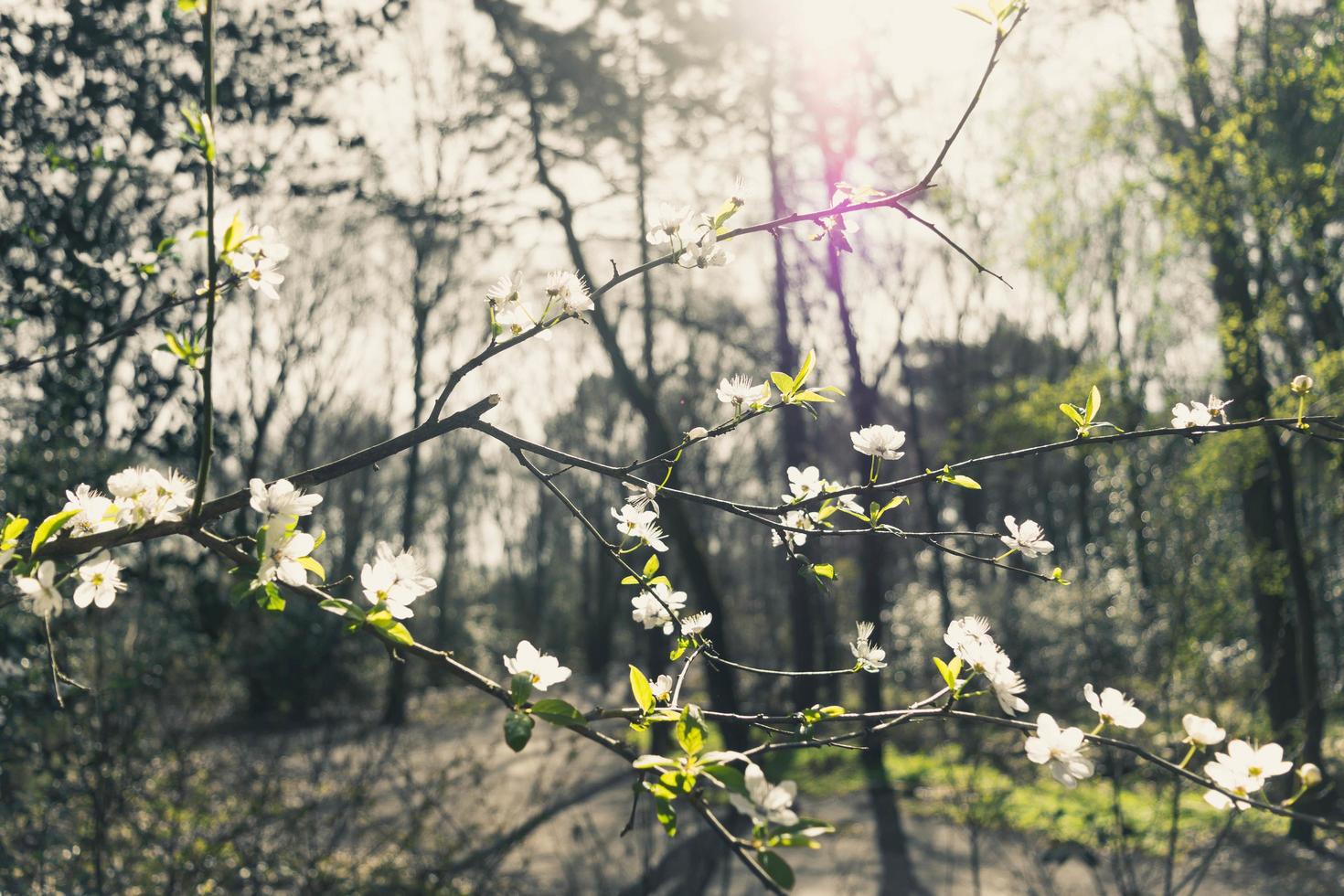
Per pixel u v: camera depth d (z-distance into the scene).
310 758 6.64
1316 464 15.56
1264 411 11.04
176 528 1.50
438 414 1.74
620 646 38.72
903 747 16.70
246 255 1.54
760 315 21.16
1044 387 15.42
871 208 1.75
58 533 1.56
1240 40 11.73
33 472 5.15
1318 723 10.56
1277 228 11.23
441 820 7.19
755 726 1.64
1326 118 9.91
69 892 4.76
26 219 4.40
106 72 4.61
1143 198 15.42
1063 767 1.49
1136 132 13.30
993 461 1.91
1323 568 16.12
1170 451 14.55
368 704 8.72
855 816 11.74
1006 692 1.57
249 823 5.49
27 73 4.46
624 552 1.97
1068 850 6.86
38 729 4.91
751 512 1.97
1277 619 12.31
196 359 1.46
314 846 5.86
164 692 5.70
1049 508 28.52
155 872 5.26
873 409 17.48
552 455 1.84
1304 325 14.48
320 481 1.68
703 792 1.22
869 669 1.92
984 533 1.95
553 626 41.47
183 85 4.81
